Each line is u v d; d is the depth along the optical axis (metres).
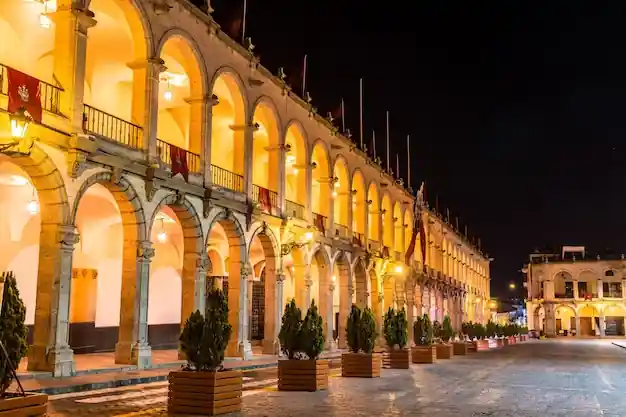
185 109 27.08
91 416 10.79
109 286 24.47
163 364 18.66
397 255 44.88
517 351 39.75
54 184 15.48
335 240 32.88
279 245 27.28
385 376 19.34
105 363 18.27
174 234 27.95
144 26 18.98
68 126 15.97
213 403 11.00
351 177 36.50
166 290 27.92
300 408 12.12
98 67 22.80
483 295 90.25
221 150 29.28
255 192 25.94
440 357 29.55
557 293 86.69
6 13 18.61
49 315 15.23
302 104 30.17
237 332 23.64
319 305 31.84
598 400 14.57
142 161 18.59
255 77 25.97
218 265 31.34
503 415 11.90
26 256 20.77
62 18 16.41
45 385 13.68
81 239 23.12
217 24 22.75
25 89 14.53
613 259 84.06
